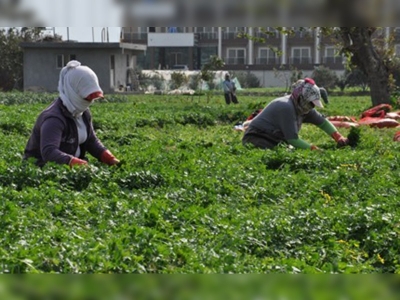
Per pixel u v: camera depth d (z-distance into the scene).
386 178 20.88
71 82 18.84
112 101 70.38
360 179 20.16
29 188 16.81
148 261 11.75
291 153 22.97
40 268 11.02
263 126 25.62
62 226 14.18
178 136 33.78
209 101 73.88
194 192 17.72
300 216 15.57
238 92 98.00
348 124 37.38
